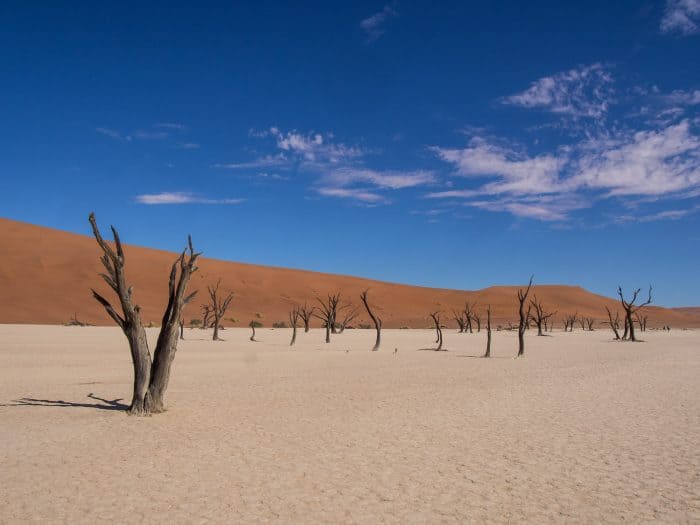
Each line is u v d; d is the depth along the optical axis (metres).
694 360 31.52
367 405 15.63
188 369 25.28
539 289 165.25
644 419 13.65
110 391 18.39
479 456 10.15
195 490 8.21
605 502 7.75
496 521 7.07
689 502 7.75
